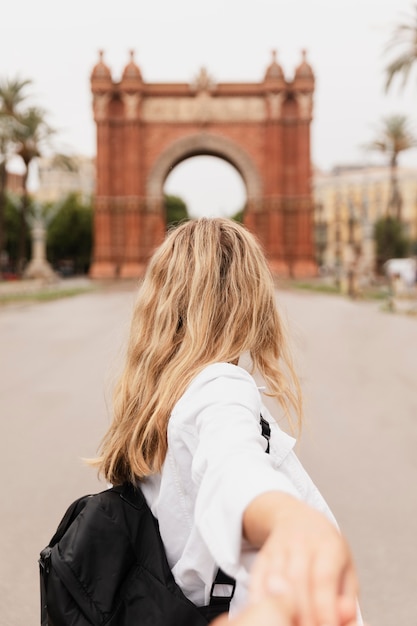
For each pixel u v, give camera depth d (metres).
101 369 13.76
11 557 4.98
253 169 67.19
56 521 5.62
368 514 5.77
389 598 4.37
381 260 81.69
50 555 1.79
